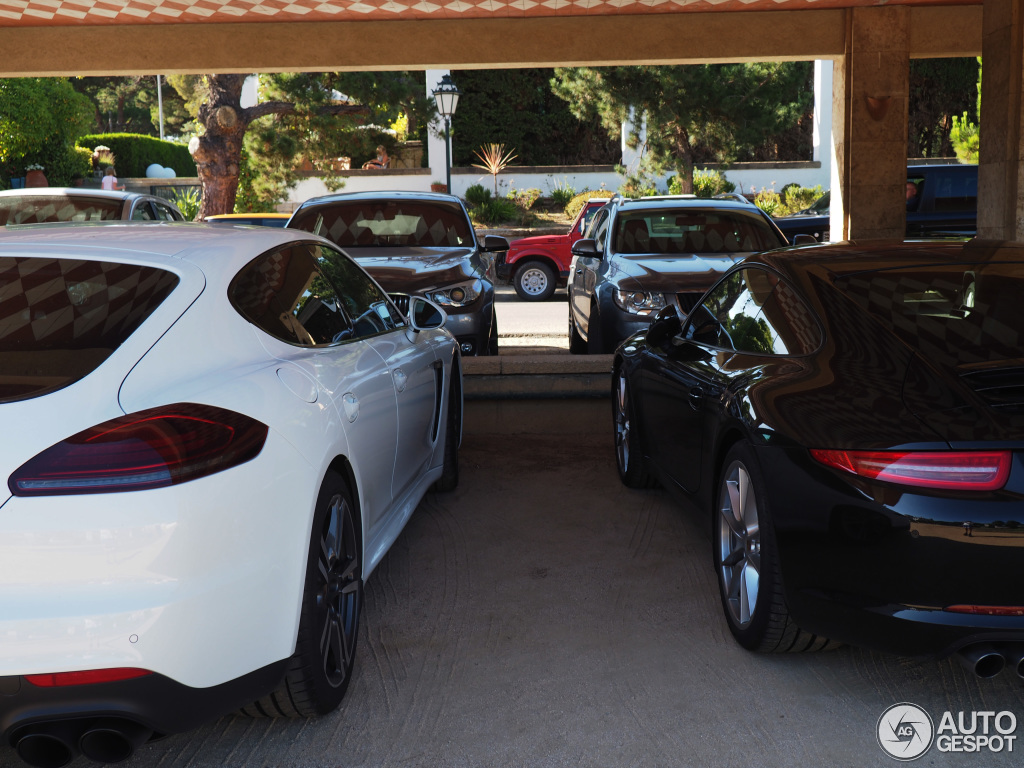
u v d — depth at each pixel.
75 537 2.13
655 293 7.09
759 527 3.12
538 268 17.88
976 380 2.81
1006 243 3.90
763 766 2.67
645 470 5.39
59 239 3.03
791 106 24.83
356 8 10.55
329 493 2.89
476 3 10.41
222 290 2.88
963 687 3.11
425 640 3.55
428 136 31.66
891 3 11.10
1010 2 7.61
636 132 25.73
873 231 11.55
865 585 2.71
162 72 11.39
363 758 2.75
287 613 2.57
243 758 2.76
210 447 2.34
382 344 3.99
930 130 37.59
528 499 5.40
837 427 2.83
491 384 7.08
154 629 2.18
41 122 22.98
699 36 11.26
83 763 2.75
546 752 2.76
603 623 3.68
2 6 10.27
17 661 2.11
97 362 2.39
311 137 22.64
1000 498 2.53
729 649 3.42
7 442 2.17
